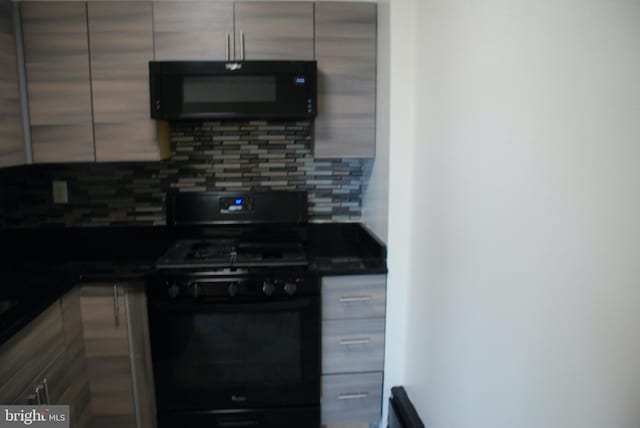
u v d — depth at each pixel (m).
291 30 2.20
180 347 2.09
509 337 1.24
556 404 1.04
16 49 2.11
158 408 2.12
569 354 0.99
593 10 0.89
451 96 1.61
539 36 1.08
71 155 2.19
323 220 2.62
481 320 1.41
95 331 2.08
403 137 2.07
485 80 1.35
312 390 2.17
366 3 2.22
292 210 2.54
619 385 0.84
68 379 1.91
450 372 1.66
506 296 1.25
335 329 2.16
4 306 1.62
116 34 2.14
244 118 2.15
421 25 1.92
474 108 1.43
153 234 2.55
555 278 1.03
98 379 2.12
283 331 2.11
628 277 0.82
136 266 2.11
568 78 0.97
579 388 0.96
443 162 1.69
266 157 2.57
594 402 0.91
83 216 2.52
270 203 2.53
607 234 0.87
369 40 2.24
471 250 1.47
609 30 0.85
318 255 2.32
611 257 0.86
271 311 2.07
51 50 2.13
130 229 2.54
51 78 2.14
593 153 0.90
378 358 2.21
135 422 2.17
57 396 1.81
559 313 1.02
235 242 2.50
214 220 2.50
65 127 2.17
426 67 1.86
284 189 2.59
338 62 2.24
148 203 2.54
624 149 0.82
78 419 2.01
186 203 2.49
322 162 2.59
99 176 2.50
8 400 1.46
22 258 2.27
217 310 2.05
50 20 2.12
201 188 2.56
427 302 1.88
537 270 1.10
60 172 2.48
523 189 1.16
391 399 2.21
